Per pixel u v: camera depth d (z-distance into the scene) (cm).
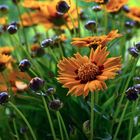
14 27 52
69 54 58
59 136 50
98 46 44
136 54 46
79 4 69
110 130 48
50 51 52
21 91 53
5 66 48
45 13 61
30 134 50
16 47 59
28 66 47
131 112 47
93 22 52
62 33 62
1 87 52
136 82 48
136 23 64
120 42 57
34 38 66
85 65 42
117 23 64
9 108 52
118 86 49
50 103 44
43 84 43
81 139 49
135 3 108
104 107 47
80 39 45
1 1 114
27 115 51
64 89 50
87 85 40
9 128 50
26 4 62
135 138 45
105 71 41
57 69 52
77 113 50
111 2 57
